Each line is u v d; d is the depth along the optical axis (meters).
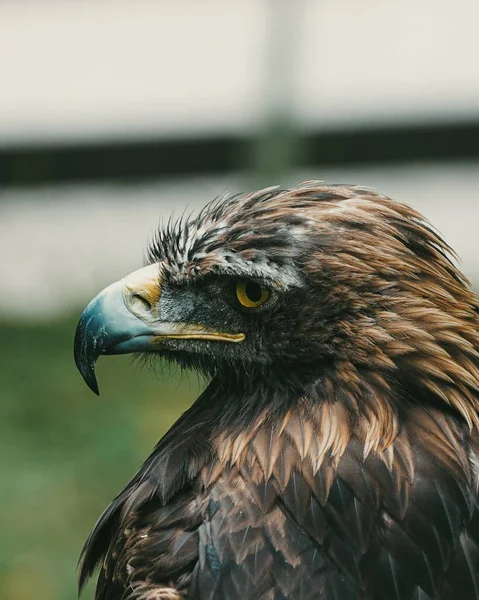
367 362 5.80
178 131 21.67
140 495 6.05
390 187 21.47
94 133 21.78
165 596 5.48
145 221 20.81
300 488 5.61
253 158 18.44
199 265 6.18
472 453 5.67
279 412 5.95
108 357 16.28
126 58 23.92
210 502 5.74
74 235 20.33
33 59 23.80
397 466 5.57
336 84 22.25
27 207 21.28
